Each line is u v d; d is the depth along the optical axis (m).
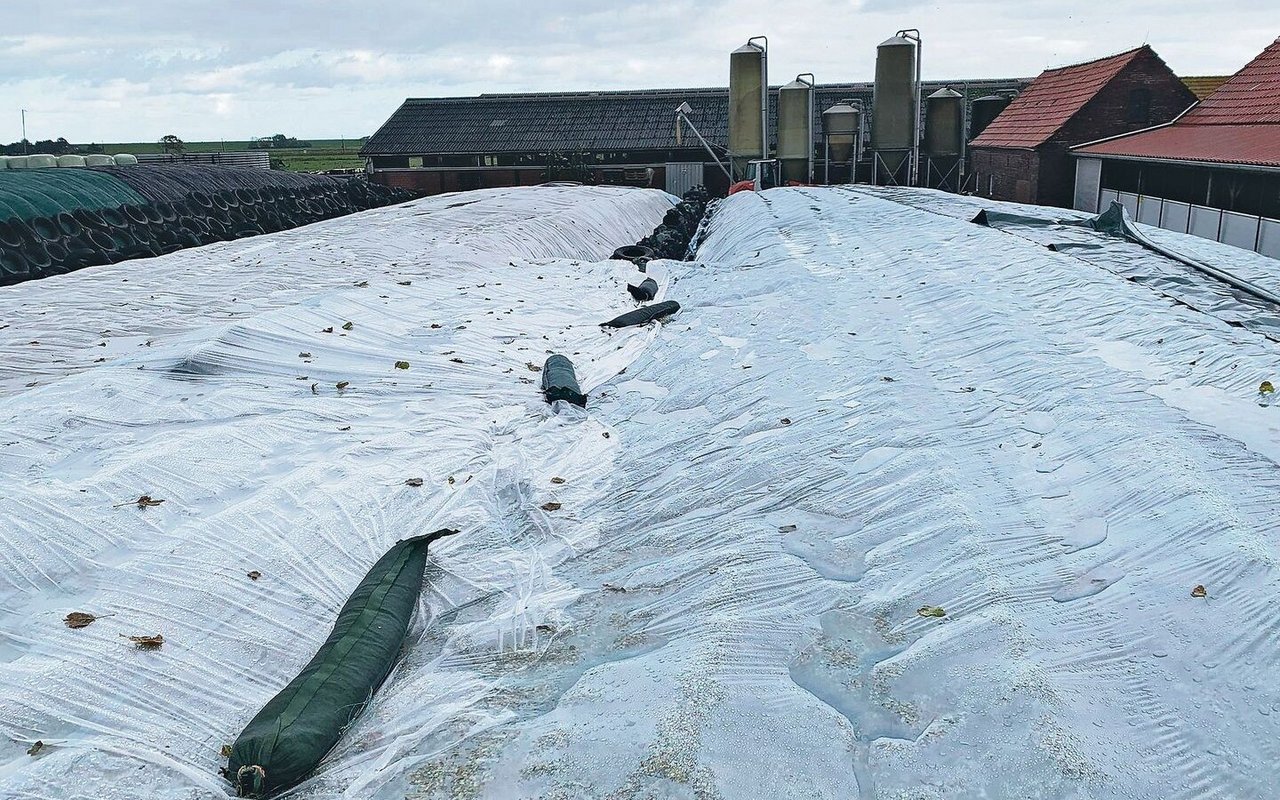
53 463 6.53
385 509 6.68
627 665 4.84
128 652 4.82
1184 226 20.22
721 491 6.92
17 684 4.46
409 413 8.41
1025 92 33.47
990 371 8.69
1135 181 23.00
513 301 12.90
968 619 4.91
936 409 7.87
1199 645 4.44
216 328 9.86
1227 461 6.07
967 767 3.94
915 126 32.12
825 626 5.07
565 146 36.62
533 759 4.16
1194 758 3.82
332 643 5.04
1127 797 3.66
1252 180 17.42
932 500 6.23
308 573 5.82
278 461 7.14
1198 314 9.75
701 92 39.03
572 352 10.94
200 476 6.58
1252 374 7.61
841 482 6.75
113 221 17.47
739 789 3.87
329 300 11.13
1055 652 4.53
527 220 21.03
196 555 5.65
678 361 10.42
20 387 8.40
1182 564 5.03
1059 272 12.02
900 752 4.07
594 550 6.43
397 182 37.62
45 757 4.12
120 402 7.70
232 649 5.07
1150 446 6.31
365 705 4.75
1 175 18.12
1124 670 4.37
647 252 18.58
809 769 3.99
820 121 38.16
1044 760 3.87
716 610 5.26
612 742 4.17
